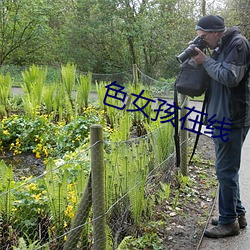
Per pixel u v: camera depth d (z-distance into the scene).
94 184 2.45
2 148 5.60
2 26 16.11
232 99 2.97
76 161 3.69
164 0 17.08
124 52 18.19
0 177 3.22
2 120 6.18
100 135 2.39
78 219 2.57
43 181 3.19
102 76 13.76
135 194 3.21
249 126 3.18
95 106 7.47
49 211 3.00
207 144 6.37
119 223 3.16
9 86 7.74
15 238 2.83
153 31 17.25
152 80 11.44
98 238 2.54
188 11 18.16
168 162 4.38
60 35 17.91
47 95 6.94
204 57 2.99
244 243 3.33
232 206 3.33
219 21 2.96
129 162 3.30
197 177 4.82
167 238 3.35
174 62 17.97
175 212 3.81
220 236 3.39
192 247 3.23
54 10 16.91
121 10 16.72
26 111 6.47
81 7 17.36
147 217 3.54
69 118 6.72
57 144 5.42
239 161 3.19
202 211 3.90
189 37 18.11
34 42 17.34
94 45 17.97
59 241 2.86
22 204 2.98
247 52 2.87
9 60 17.34
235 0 15.52
